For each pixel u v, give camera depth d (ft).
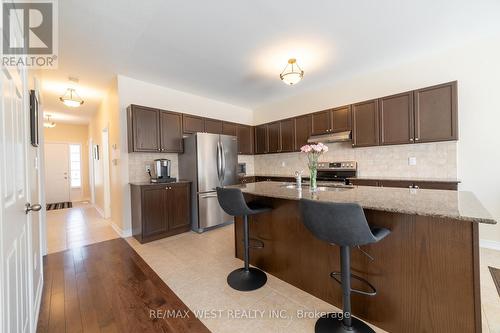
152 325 4.88
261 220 7.23
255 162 18.13
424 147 9.93
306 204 4.26
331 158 13.17
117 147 11.31
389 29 7.81
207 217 11.75
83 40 7.92
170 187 10.98
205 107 15.12
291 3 6.38
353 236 3.88
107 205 14.61
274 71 11.02
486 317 4.78
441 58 9.41
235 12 6.68
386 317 4.61
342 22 7.34
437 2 6.51
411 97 9.58
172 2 6.18
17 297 3.49
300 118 13.83
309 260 5.93
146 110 11.03
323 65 10.59
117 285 6.48
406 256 4.38
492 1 6.50
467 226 3.78
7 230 3.01
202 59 9.62
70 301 5.74
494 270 6.70
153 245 9.68
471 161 8.80
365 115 10.98
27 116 4.84
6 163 3.07
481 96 8.57
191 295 5.97
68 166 21.99
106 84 12.10
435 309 4.08
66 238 10.68
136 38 7.92
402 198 4.86
